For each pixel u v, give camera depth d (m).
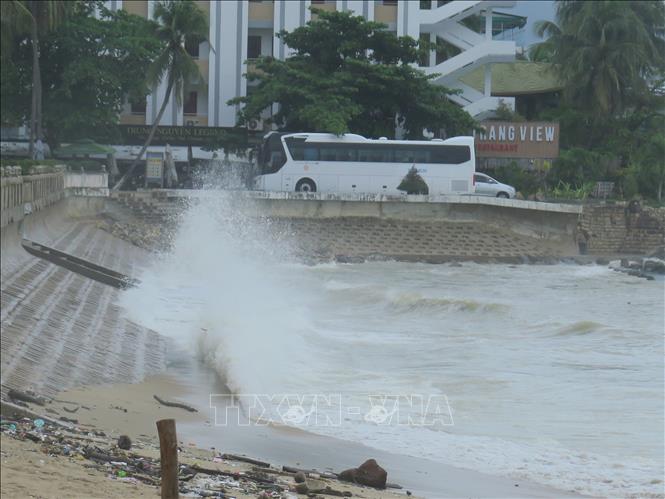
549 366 29.17
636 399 24.41
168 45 77.12
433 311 43.28
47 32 74.19
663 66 77.00
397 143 77.12
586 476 17.66
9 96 78.44
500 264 70.12
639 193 69.06
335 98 78.00
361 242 73.25
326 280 57.06
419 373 27.95
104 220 69.50
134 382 25.39
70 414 19.97
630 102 77.31
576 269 66.00
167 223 72.06
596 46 78.25
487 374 27.78
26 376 22.55
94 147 78.50
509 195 77.44
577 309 44.72
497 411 23.06
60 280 38.97
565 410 23.19
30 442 15.59
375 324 39.75
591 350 32.59
